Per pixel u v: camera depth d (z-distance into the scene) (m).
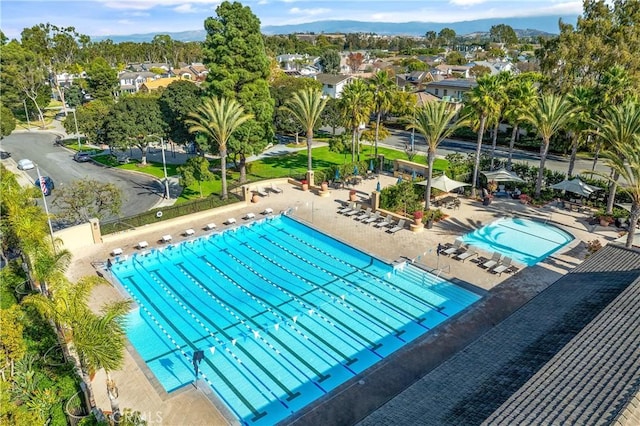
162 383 17.67
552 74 53.16
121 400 16.11
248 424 15.64
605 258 19.77
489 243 29.31
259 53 41.88
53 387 16.30
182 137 47.47
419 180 38.16
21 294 22.31
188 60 181.75
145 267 27.45
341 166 42.41
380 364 17.92
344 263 27.81
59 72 112.19
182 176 36.62
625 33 49.22
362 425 13.07
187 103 45.84
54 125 81.06
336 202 37.12
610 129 30.45
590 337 12.76
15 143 65.44
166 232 31.47
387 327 21.23
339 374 18.17
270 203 37.09
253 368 18.55
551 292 18.23
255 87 41.50
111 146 49.72
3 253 26.66
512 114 38.91
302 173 46.19
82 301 14.79
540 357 13.65
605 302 15.84
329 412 15.49
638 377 10.26
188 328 21.41
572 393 10.27
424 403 13.22
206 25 40.56
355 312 22.53
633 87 44.38
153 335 20.84
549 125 34.09
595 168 47.91
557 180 39.41
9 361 16.11
